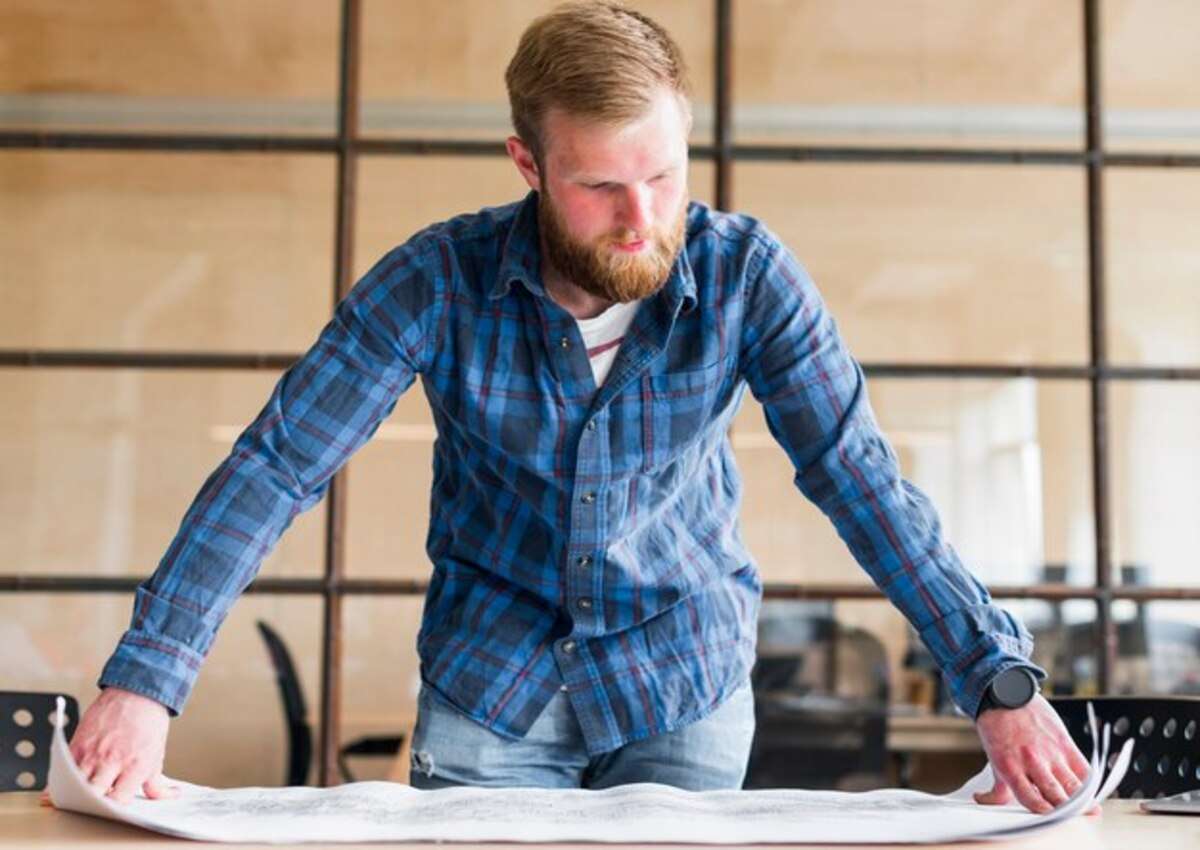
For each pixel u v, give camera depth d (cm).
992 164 373
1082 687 362
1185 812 129
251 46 370
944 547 144
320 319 363
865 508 148
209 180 367
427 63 370
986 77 375
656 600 161
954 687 136
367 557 356
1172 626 365
